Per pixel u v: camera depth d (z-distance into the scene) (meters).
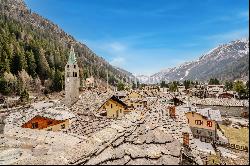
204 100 63.62
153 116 14.34
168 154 8.81
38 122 38.38
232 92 115.56
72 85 78.75
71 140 9.74
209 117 46.84
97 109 50.22
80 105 56.72
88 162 7.59
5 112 57.94
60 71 173.62
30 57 159.50
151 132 10.42
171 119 14.84
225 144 35.25
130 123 10.88
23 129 11.26
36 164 7.26
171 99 56.81
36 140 9.98
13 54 151.12
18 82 135.75
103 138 8.98
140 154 8.23
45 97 144.25
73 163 7.37
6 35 173.50
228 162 11.38
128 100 66.62
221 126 46.16
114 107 48.81
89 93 64.44
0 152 8.73
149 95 84.19
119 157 7.94
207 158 13.20
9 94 127.06
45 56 185.75
